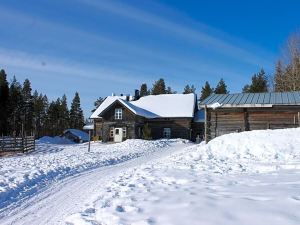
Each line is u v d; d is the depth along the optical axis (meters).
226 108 27.36
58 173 15.70
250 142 19.45
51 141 61.78
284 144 18.41
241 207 6.29
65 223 7.27
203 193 8.02
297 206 5.98
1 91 65.00
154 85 101.31
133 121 48.25
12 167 17.48
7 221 8.29
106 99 58.50
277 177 9.64
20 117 79.88
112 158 22.48
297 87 49.16
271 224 5.29
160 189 9.38
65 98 109.88
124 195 9.17
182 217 6.16
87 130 83.69
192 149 25.64
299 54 50.44
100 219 7.10
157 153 27.23
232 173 11.72
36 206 9.79
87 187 12.45
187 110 50.91
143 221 6.17
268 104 25.89
